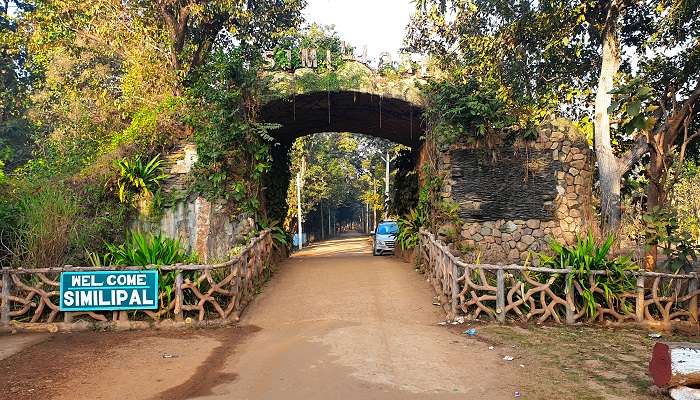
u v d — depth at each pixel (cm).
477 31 1703
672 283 938
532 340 780
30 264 960
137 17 1695
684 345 554
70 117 2084
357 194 6138
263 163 1398
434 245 1143
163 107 1410
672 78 1312
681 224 1272
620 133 1488
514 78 1603
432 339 777
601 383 593
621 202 1381
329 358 681
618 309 907
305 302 1026
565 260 932
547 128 1378
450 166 1361
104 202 1273
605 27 1366
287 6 1980
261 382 594
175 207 1292
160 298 875
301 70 1405
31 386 581
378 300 1032
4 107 2803
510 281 943
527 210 1351
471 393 559
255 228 1321
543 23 1452
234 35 1889
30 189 1177
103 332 841
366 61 1439
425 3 1600
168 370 641
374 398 542
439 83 1384
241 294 986
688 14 1257
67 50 1808
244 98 1344
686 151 1399
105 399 543
